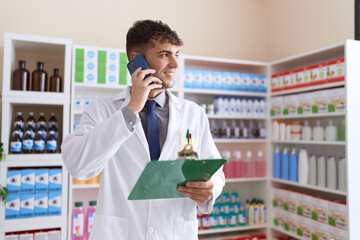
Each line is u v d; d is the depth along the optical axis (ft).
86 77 8.05
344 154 8.06
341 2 8.48
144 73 3.22
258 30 11.36
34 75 7.77
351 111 7.07
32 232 7.52
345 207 7.14
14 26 8.61
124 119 3.13
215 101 9.51
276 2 11.00
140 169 3.78
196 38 10.44
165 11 10.13
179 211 3.89
